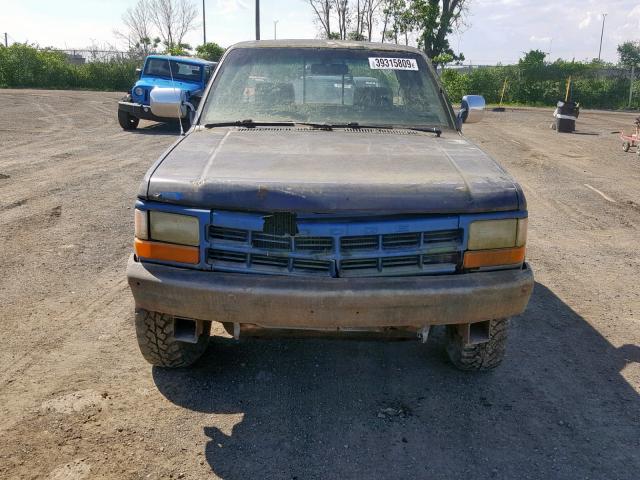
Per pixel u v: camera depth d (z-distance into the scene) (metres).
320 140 3.66
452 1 34.53
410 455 2.93
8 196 7.70
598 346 4.19
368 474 2.78
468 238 2.92
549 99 37.97
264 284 2.81
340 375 3.66
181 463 2.80
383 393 3.48
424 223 2.87
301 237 2.84
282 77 4.27
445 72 34.94
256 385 3.51
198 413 3.20
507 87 38.41
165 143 13.24
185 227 2.87
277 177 2.91
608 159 13.16
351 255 2.86
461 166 3.22
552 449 3.00
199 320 3.23
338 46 4.47
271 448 2.94
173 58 16.09
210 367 3.69
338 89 4.24
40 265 5.31
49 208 7.21
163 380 3.52
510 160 12.52
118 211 7.23
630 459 2.94
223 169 3.03
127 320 4.30
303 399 3.38
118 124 16.94
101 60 39.41
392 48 4.57
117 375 3.55
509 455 2.95
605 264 6.00
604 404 3.44
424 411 3.31
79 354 3.79
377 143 3.64
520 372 3.78
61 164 10.05
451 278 2.90
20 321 4.21
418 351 4.01
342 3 32.16
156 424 3.09
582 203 8.66
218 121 4.05
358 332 3.09
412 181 2.93
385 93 4.27
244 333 3.11
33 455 2.80
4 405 3.20
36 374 3.53
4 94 26.75
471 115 4.57
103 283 4.98
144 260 2.96
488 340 3.40
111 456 2.82
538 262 5.99
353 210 2.81
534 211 8.15
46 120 17.00
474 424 3.20
